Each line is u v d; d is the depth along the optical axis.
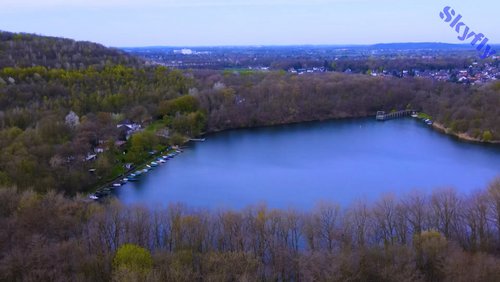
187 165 193.62
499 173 174.12
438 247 87.50
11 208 110.56
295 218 104.06
